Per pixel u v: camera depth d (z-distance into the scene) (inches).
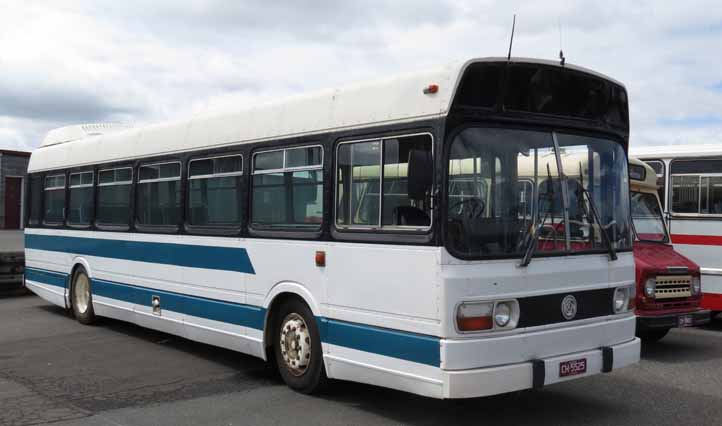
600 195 251.0
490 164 220.7
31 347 367.6
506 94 223.6
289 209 274.7
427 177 210.2
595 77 245.9
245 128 301.4
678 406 258.1
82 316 438.0
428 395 210.8
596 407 255.9
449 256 208.8
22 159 1334.9
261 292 285.0
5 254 596.7
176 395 270.8
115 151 402.6
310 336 263.4
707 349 374.6
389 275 226.2
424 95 220.7
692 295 366.3
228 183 310.0
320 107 263.3
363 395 268.4
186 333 333.4
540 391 278.1
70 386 285.1
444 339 205.8
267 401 261.6
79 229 435.5
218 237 310.8
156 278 356.5
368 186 239.1
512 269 217.8
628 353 245.9
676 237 463.2
